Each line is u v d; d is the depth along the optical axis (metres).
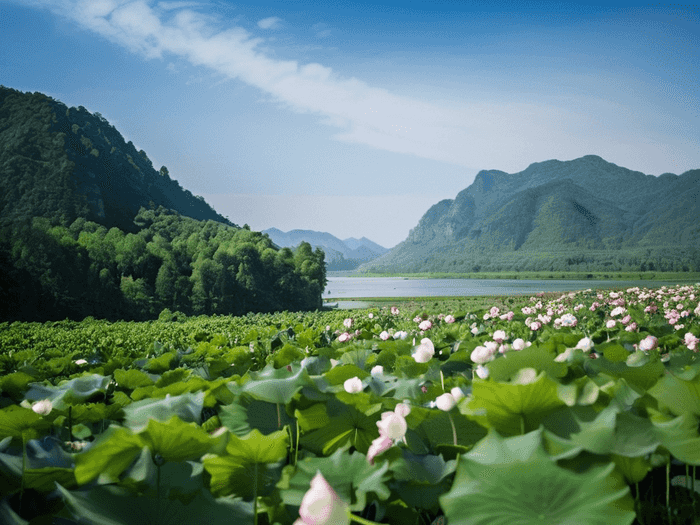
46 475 2.30
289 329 11.45
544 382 2.25
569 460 1.88
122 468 2.19
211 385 3.78
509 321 11.09
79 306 103.88
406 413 2.68
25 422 3.01
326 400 3.12
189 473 2.23
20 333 24.58
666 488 2.41
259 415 3.34
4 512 2.11
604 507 1.55
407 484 2.17
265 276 136.50
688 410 2.42
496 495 1.65
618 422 2.12
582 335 7.71
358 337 10.02
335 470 2.24
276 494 2.22
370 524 1.87
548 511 1.58
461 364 5.19
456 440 2.88
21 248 105.19
